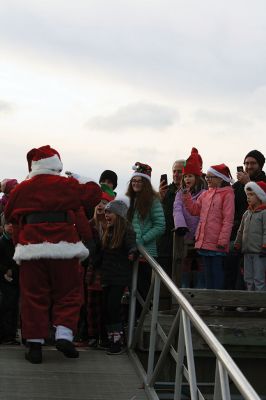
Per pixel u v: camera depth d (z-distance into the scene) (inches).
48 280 259.6
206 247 305.6
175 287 217.8
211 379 291.9
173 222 328.5
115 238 274.5
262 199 303.1
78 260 261.9
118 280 275.4
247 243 304.2
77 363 261.1
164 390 257.9
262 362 296.0
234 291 288.7
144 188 298.0
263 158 333.1
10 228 295.4
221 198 307.4
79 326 300.0
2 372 245.6
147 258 265.1
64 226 257.9
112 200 280.4
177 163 332.8
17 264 284.7
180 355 212.5
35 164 261.4
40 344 258.4
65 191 258.1
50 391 229.0
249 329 289.1
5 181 371.2
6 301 295.0
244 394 142.4
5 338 295.0
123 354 277.1
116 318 275.9
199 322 183.0
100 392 231.0
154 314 245.3
